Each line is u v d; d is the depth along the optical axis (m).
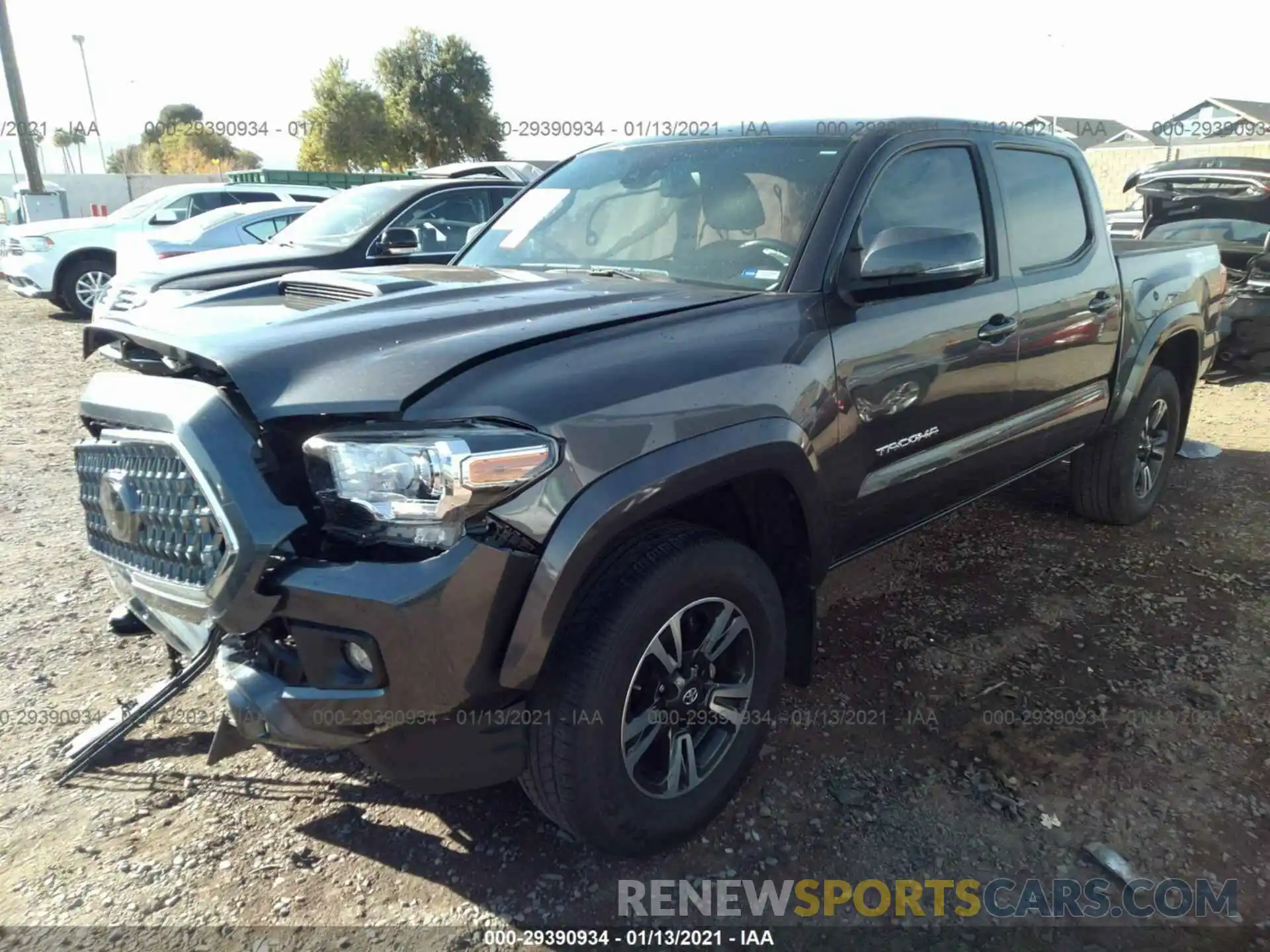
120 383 2.29
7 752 2.89
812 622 2.86
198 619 2.12
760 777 2.82
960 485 3.46
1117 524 4.73
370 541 2.02
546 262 3.41
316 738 2.05
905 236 2.79
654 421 2.23
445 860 2.48
